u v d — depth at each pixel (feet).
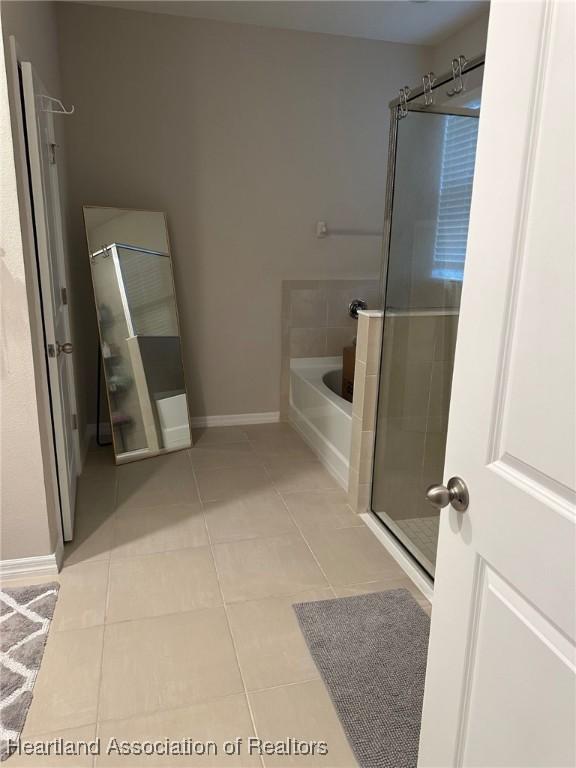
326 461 11.16
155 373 11.71
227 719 5.33
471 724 3.40
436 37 12.12
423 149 7.68
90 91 11.08
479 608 3.25
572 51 2.36
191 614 6.78
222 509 9.39
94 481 10.37
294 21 11.32
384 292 8.46
